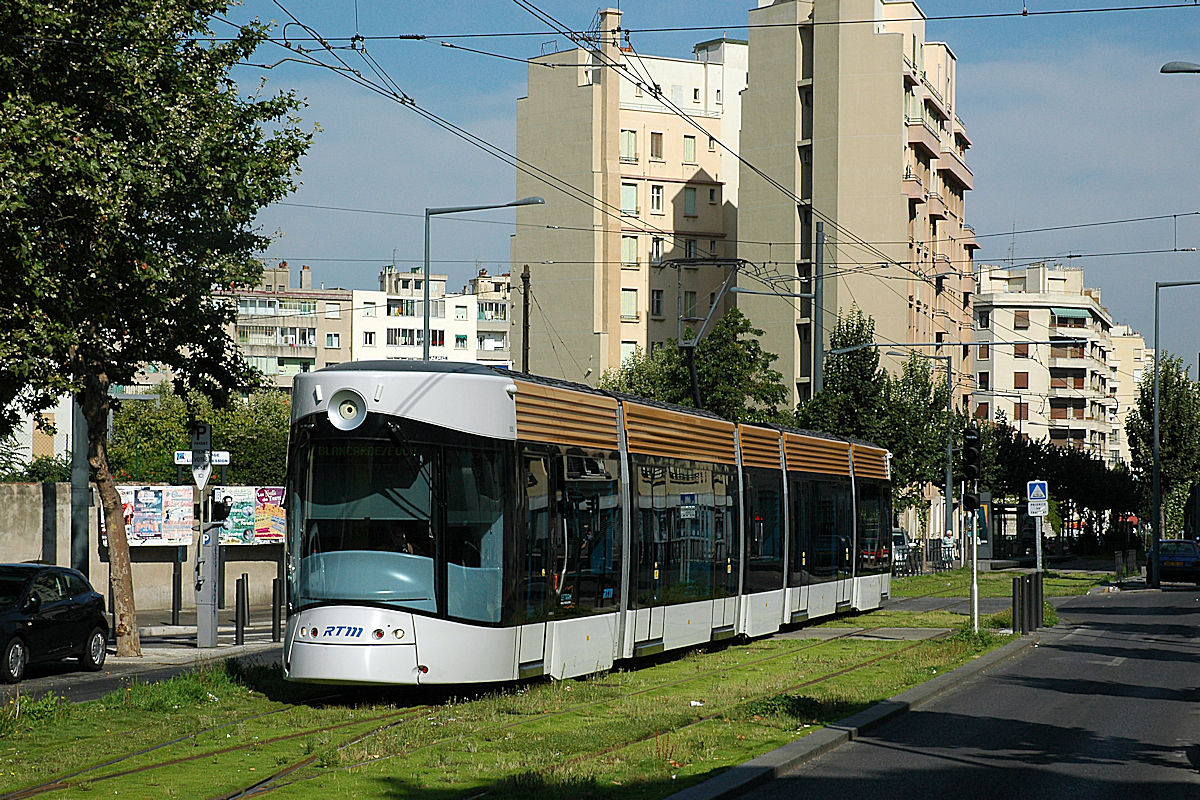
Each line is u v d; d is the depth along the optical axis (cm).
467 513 1570
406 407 1570
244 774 1088
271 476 6359
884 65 6975
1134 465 6538
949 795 1073
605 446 1884
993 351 12562
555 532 1723
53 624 2064
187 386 2492
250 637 2834
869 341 4897
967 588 4497
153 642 2708
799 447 2761
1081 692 1788
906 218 6975
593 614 1812
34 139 1630
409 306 12325
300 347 11619
